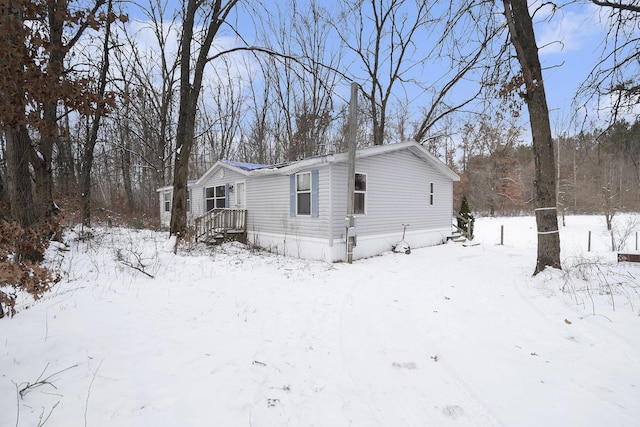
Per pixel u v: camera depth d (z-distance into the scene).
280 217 12.20
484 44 8.79
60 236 9.12
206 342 3.87
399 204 12.89
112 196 32.03
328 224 10.34
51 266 6.88
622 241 15.37
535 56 7.03
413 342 4.16
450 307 5.59
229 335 4.15
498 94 8.13
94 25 3.13
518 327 4.54
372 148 11.20
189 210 19.50
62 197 13.69
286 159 26.62
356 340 4.23
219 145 31.41
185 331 4.16
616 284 5.68
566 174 31.81
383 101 19.11
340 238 10.52
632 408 2.71
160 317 4.59
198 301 5.47
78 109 3.24
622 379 3.13
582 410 2.70
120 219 20.00
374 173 11.74
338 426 2.56
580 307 4.93
